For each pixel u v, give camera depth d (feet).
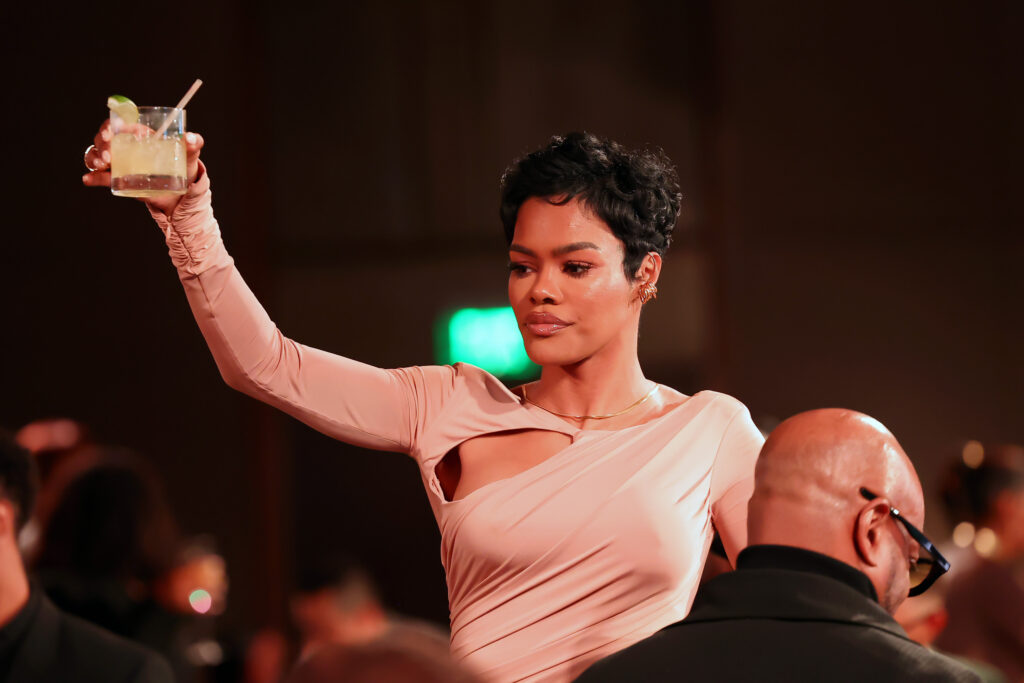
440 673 8.45
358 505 73.10
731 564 19.66
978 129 71.20
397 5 72.23
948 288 71.20
